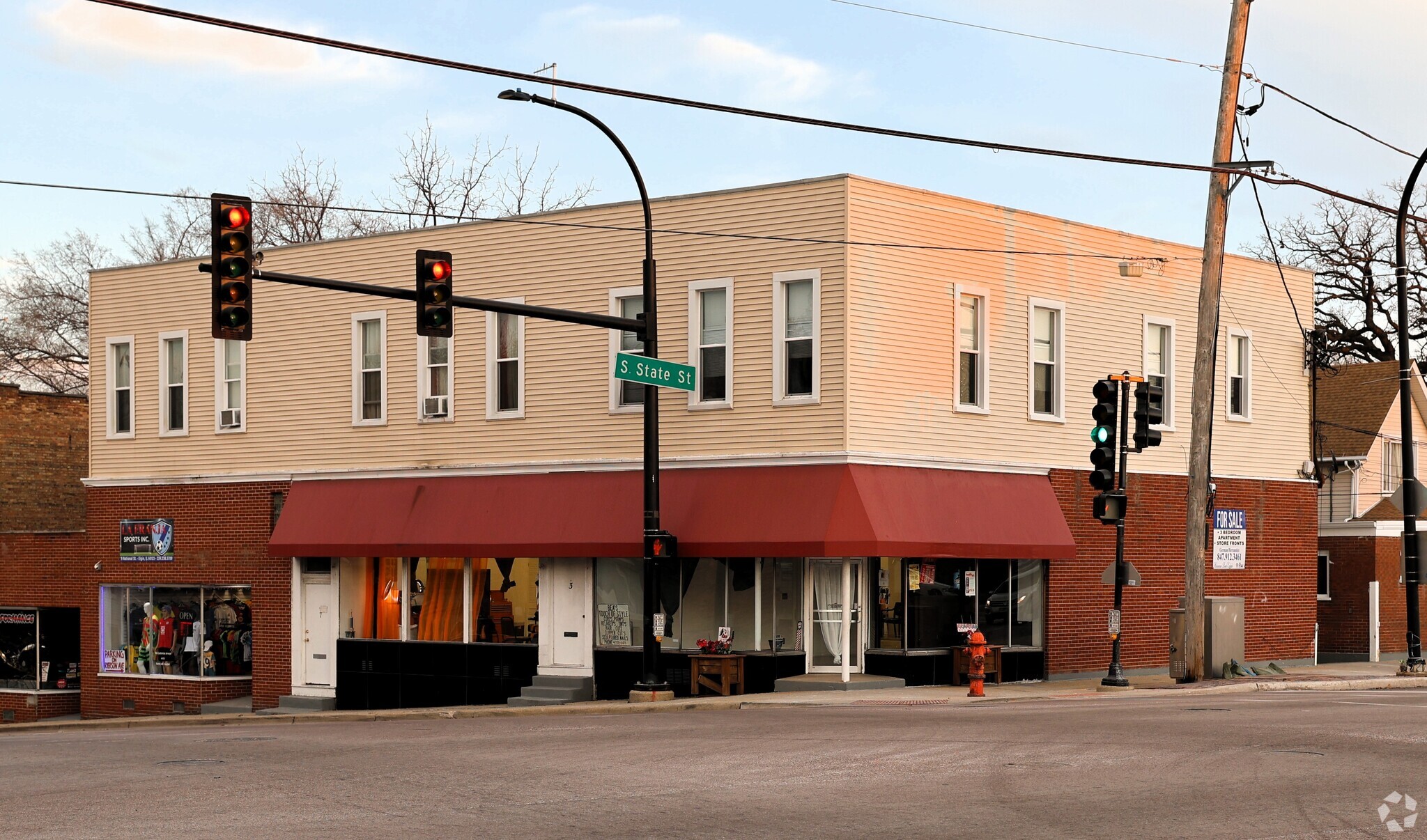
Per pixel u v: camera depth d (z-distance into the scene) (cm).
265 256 3416
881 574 2842
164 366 3556
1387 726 1820
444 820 1201
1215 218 2780
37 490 4353
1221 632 2861
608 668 2925
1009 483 2964
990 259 2970
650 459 2586
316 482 3306
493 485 3056
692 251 2873
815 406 2712
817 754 1593
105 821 1227
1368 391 4775
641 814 1214
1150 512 3262
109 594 3634
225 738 2114
